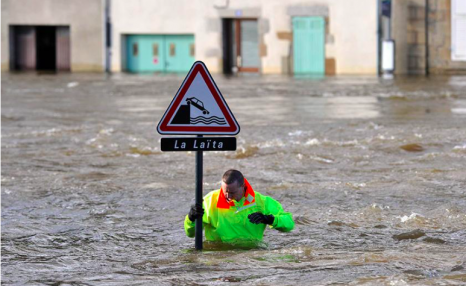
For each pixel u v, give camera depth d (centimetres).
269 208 1948
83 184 2917
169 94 6694
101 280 1719
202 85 1781
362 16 8856
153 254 1967
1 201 2644
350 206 2506
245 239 1959
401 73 8875
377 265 1742
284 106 5566
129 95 6619
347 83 7544
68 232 2242
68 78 8644
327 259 1825
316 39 9062
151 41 9875
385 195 2659
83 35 9944
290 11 9094
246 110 5325
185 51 9762
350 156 3441
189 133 1788
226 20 9519
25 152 3662
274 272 1702
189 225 1920
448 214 2367
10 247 2075
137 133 4238
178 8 9594
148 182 2945
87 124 4666
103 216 2436
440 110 5094
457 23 8731
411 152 3534
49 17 9981
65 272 1817
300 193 2720
